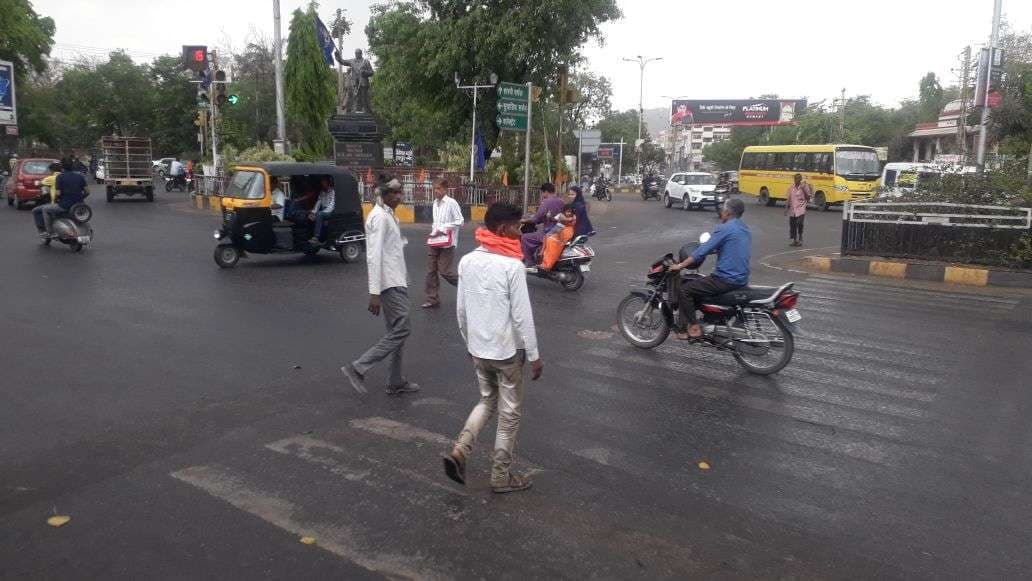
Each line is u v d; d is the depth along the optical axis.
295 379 6.59
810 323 9.34
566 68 24.14
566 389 6.47
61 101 56.47
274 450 4.97
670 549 3.80
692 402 6.18
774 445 5.27
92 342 7.74
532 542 3.83
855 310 10.20
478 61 26.05
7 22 35.00
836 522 4.14
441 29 26.75
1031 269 12.38
